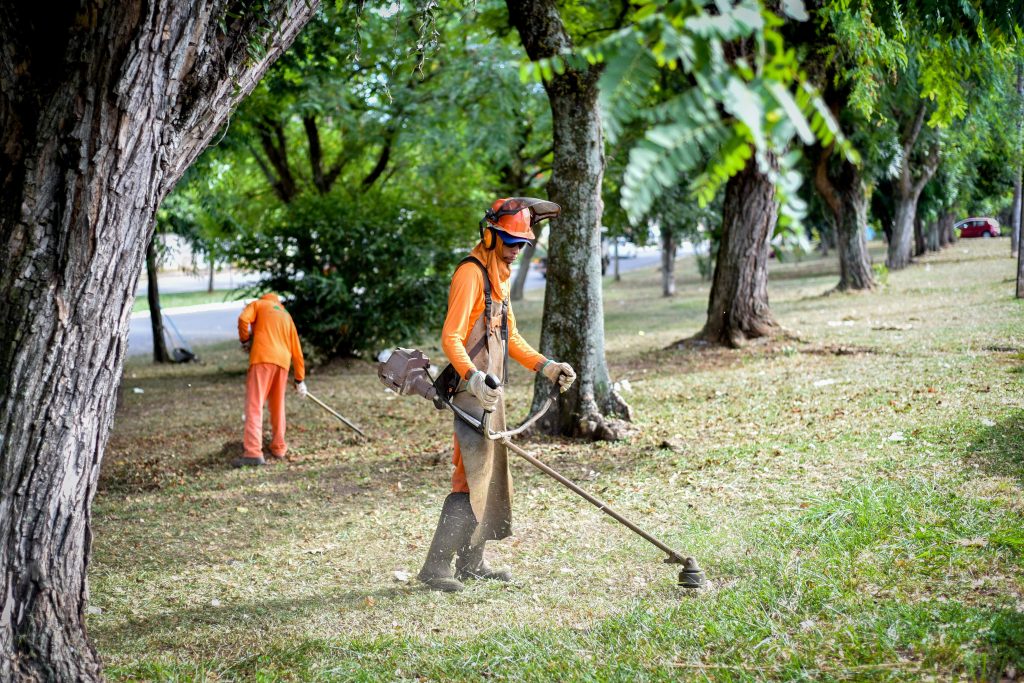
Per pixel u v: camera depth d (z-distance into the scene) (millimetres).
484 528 4730
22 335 3113
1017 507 4703
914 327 13172
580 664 3574
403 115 16844
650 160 1322
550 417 8258
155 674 3768
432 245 15492
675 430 8023
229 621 4441
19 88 3131
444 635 4039
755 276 13805
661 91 10281
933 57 9078
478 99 16984
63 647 3248
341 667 3711
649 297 29516
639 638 3752
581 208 8102
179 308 34344
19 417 3113
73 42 3068
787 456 6531
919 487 5250
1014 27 7676
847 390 8703
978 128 16562
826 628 3643
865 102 10531
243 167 20250
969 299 16391
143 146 3186
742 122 1365
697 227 23812
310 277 14469
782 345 12883
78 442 3234
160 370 16234
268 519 6383
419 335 15711
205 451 9078
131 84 3094
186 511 6723
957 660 3234
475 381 4336
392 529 5918
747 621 3783
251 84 3557
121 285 3254
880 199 28875
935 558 4199
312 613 4461
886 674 3211
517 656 3705
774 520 5094
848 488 5465
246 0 3449
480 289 4555
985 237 48188
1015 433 6121
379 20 15242
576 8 11570
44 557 3197
